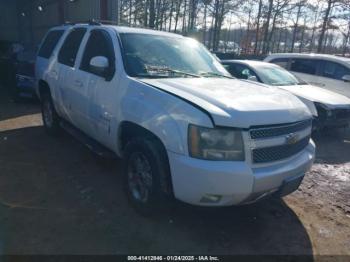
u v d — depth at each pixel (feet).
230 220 11.87
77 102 15.39
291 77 27.91
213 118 9.29
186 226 11.26
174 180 9.87
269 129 9.89
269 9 99.96
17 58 30.45
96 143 15.06
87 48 15.34
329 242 11.03
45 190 13.26
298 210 13.07
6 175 14.47
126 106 11.66
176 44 15.06
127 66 12.57
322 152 21.57
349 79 30.04
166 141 9.92
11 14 71.20
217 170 9.15
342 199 14.42
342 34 95.14
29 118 24.94
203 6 111.24
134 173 11.86
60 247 9.80
